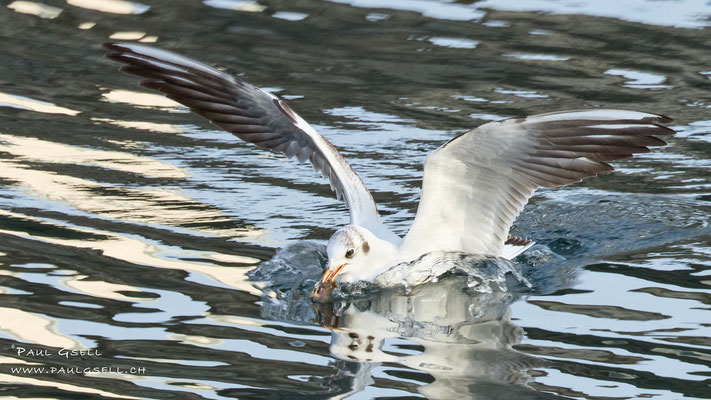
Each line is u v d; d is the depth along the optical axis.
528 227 13.27
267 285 11.31
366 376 9.05
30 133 16.05
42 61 19.08
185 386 8.80
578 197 14.33
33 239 12.26
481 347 9.77
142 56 12.66
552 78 18.38
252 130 13.15
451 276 11.76
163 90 12.77
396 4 22.25
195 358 9.39
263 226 13.10
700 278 11.42
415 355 9.62
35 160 15.02
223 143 16.19
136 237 12.52
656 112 16.73
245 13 21.64
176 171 14.93
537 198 14.41
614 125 10.79
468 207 11.71
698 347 9.62
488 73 18.69
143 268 11.57
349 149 15.71
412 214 13.60
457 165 11.28
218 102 12.97
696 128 16.33
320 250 12.35
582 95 17.53
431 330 10.30
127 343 9.66
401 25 21.06
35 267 11.44
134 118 16.98
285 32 20.66
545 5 22.19
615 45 19.92
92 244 12.22
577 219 13.48
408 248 11.91
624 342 9.79
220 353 9.52
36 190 13.92
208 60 19.06
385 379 9.01
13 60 19.05
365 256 11.70
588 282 11.48
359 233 11.75
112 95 17.89
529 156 11.14
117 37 20.17
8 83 18.03
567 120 10.76
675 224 13.21
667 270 11.71
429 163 11.29
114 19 21.16
